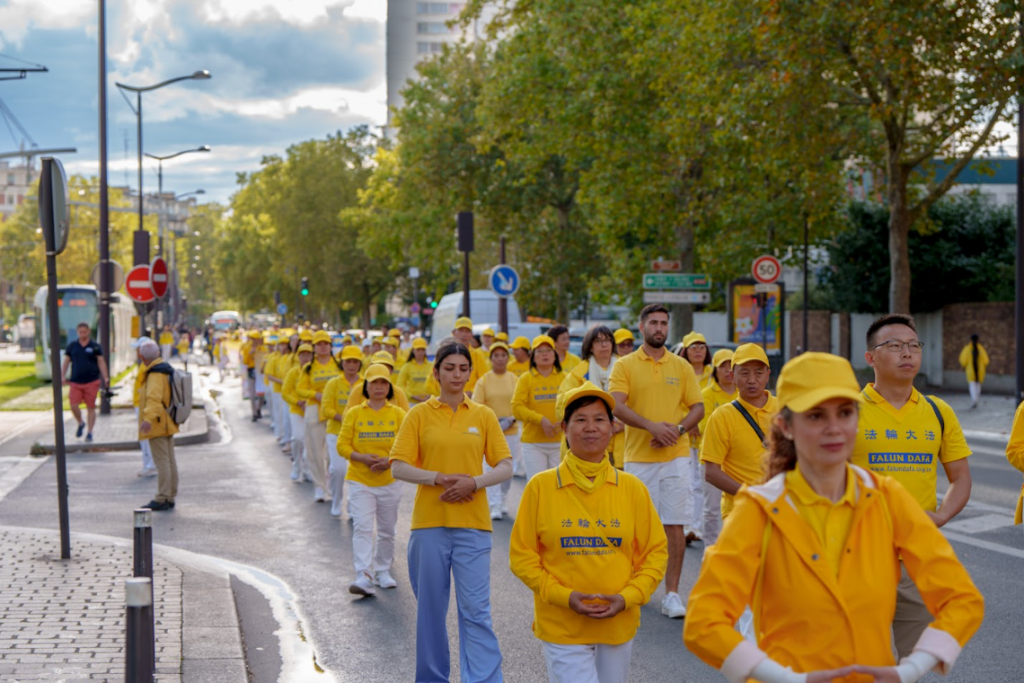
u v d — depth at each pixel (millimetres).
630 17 32781
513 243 47719
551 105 35719
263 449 20312
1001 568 9445
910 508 3100
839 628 3004
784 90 22953
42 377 42469
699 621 2996
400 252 58594
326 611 8453
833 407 3008
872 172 30844
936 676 6480
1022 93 20281
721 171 31438
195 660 6887
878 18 20734
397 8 144125
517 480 15703
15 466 17422
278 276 93438
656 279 30406
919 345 5199
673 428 8078
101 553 10031
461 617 6410
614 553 4699
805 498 3047
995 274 35281
